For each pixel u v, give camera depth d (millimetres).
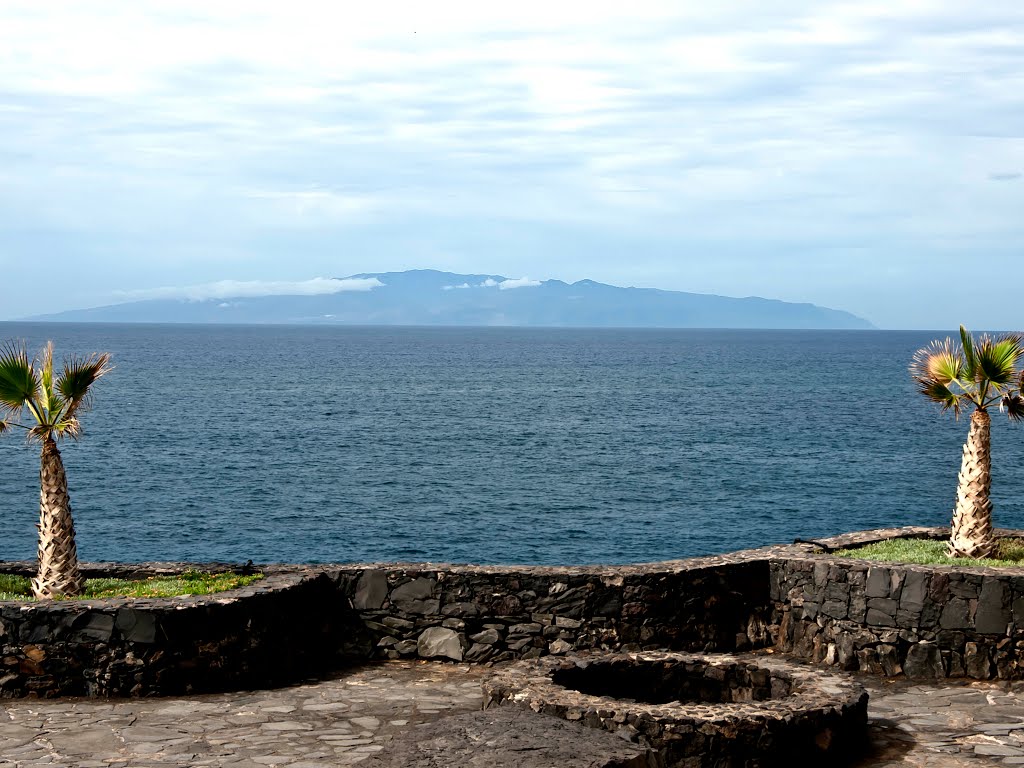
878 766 9023
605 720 8805
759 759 8711
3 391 12250
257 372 136125
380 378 128125
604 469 56094
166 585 12656
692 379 133125
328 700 10852
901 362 189750
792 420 81500
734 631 13570
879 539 15602
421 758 7504
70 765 8359
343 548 37500
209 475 52000
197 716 10039
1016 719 10477
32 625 10688
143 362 156750
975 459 14203
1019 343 14305
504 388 114000
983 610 12102
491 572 12945
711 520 42719
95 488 47531
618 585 12930
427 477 53031
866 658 12562
